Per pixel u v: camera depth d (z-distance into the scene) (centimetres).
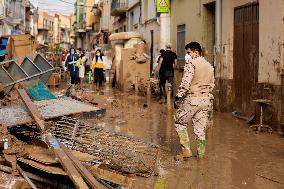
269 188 629
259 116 1114
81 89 2186
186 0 1828
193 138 966
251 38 1220
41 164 593
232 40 1347
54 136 715
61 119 811
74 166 569
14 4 5378
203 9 1625
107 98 1653
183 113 765
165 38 2106
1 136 674
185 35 1856
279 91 1027
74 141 722
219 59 1421
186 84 743
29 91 1171
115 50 2650
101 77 2430
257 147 878
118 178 590
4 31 4747
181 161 763
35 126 803
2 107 951
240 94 1289
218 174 691
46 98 1121
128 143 740
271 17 1092
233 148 866
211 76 769
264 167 732
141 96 1938
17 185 541
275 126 1038
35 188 561
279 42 1055
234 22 1334
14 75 1269
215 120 1227
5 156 607
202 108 763
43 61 1319
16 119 805
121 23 3969
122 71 2252
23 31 6091
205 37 1631
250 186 637
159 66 1664
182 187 628
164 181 651
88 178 535
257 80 1178
